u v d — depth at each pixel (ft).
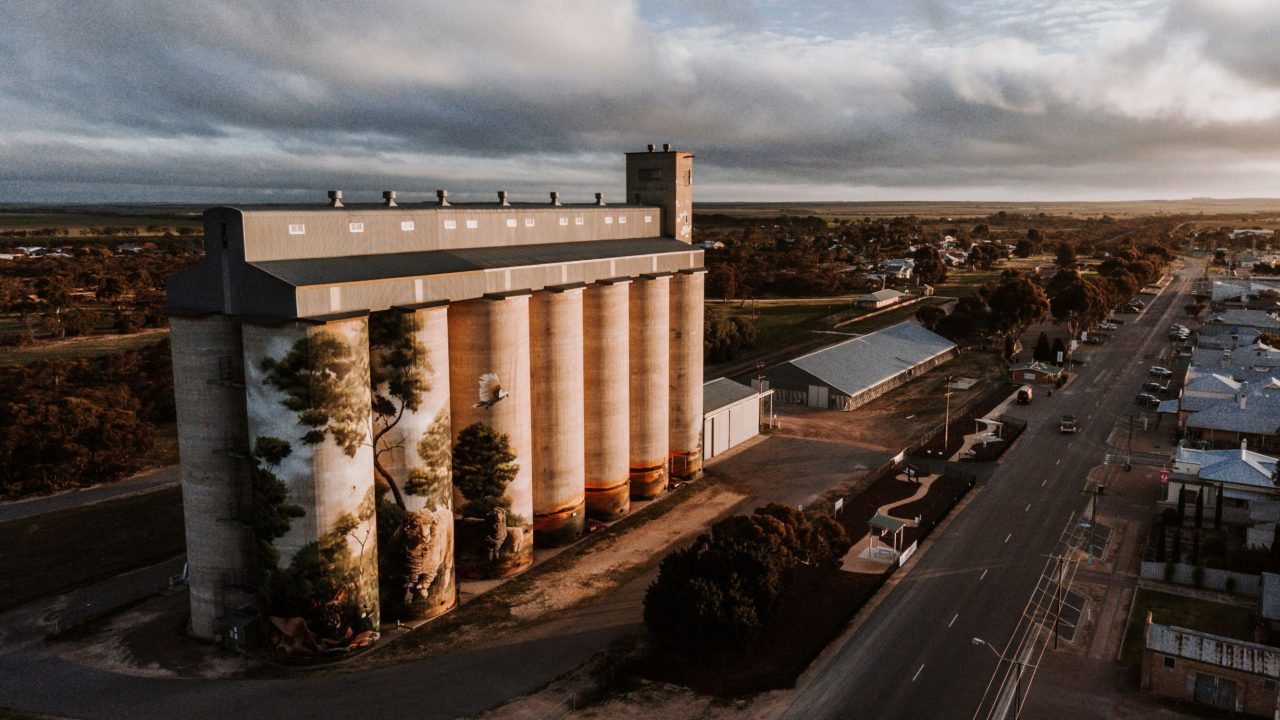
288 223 166.30
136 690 157.38
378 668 166.30
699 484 280.10
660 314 257.75
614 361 239.09
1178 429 338.54
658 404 262.26
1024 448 319.88
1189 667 154.71
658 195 282.77
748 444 328.29
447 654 171.73
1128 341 569.23
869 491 271.69
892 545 226.17
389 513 180.65
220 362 167.12
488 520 203.72
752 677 160.35
